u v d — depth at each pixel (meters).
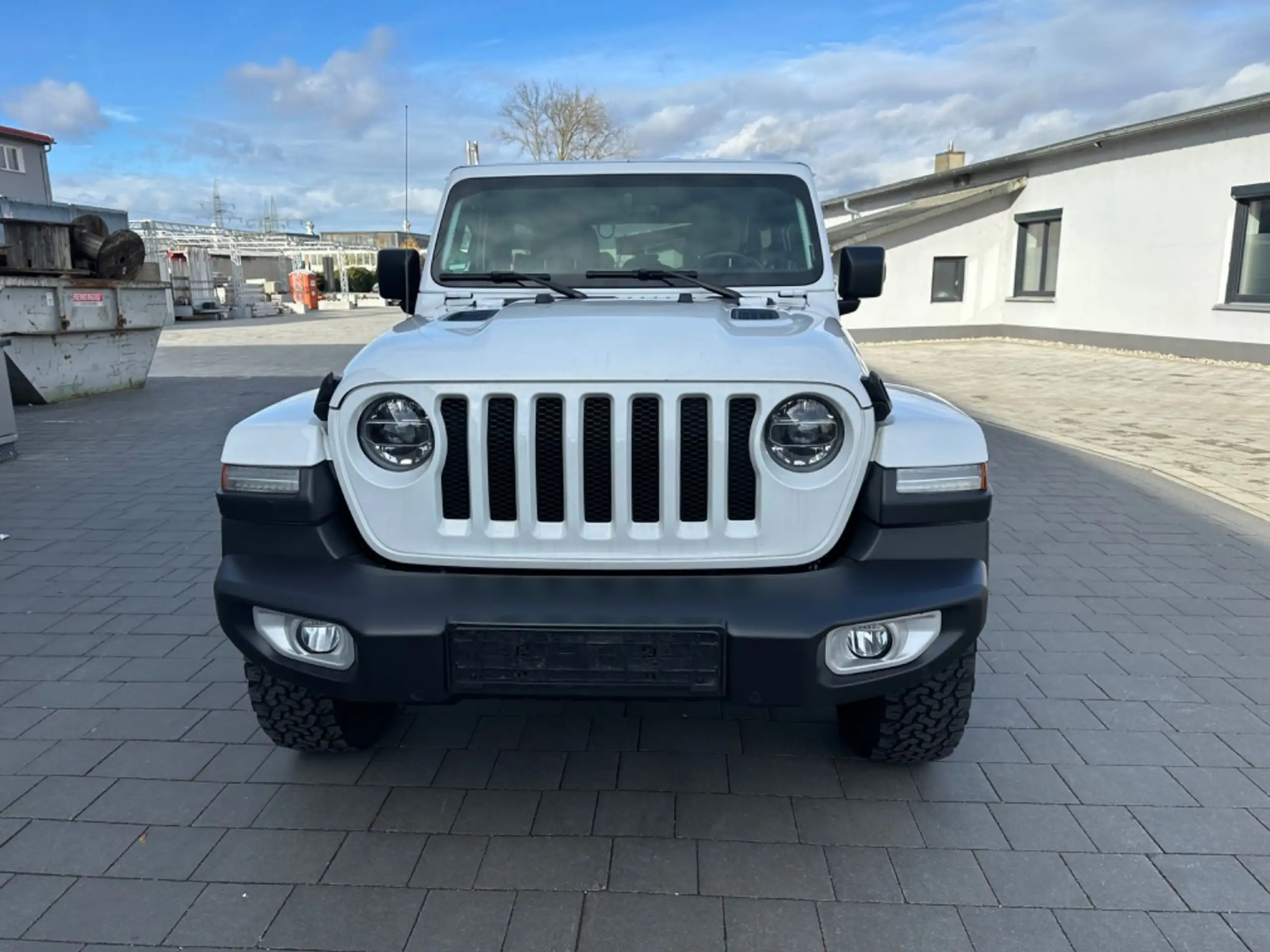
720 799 3.20
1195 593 5.22
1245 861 2.87
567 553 2.70
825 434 2.66
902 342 21.33
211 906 2.67
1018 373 15.35
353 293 51.50
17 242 11.85
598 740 3.60
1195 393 12.76
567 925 2.59
